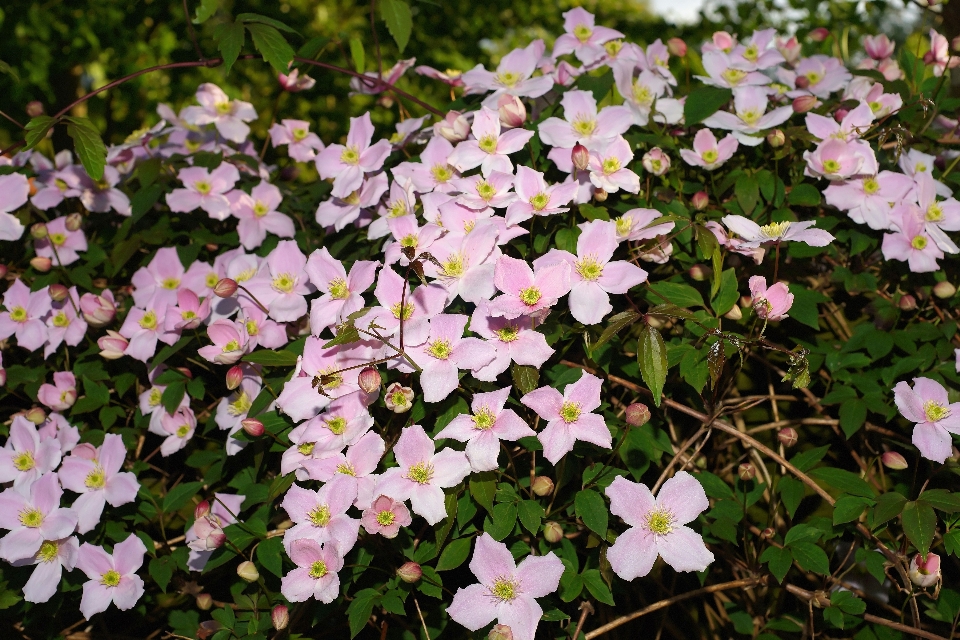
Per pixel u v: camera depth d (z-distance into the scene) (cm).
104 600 48
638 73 59
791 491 45
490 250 44
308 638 45
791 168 54
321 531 42
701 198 50
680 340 46
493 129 50
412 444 42
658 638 49
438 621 46
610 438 40
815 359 49
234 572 52
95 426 58
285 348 52
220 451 54
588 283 44
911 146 57
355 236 55
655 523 40
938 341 49
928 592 46
